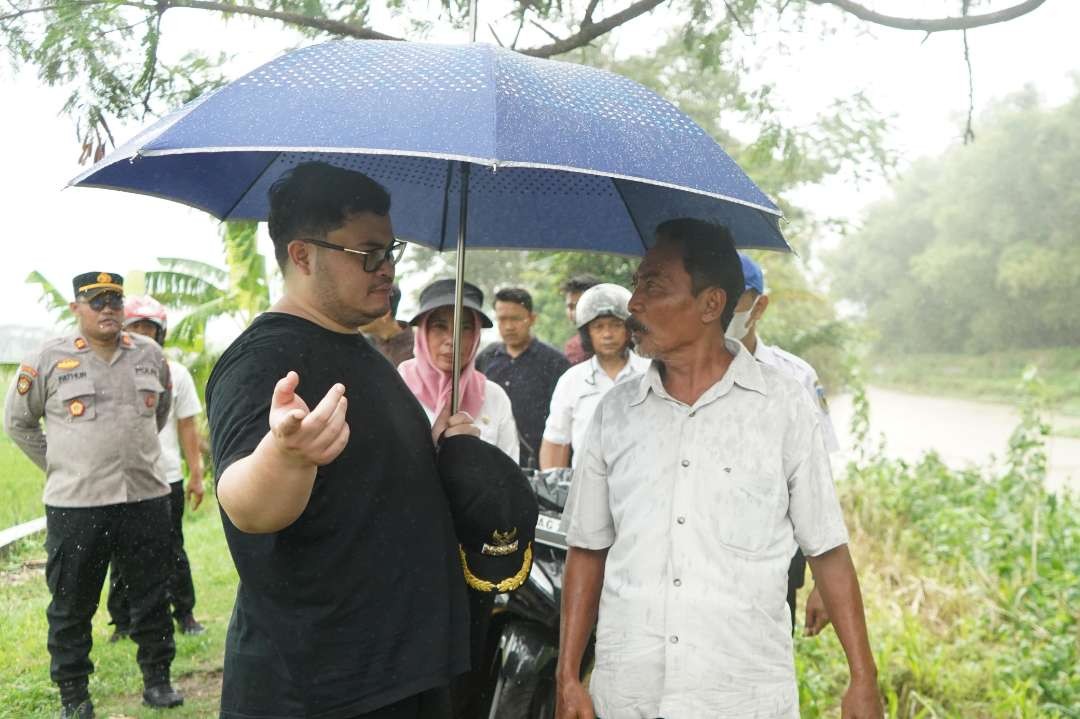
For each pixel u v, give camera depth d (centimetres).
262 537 218
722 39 402
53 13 325
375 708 222
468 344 419
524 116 201
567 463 526
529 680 351
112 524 488
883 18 383
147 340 520
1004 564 642
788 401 252
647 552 248
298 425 180
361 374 234
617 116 221
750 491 245
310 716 218
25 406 489
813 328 1236
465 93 201
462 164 288
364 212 229
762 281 377
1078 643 545
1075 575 602
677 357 256
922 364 5719
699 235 253
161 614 505
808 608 376
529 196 315
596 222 318
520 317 627
